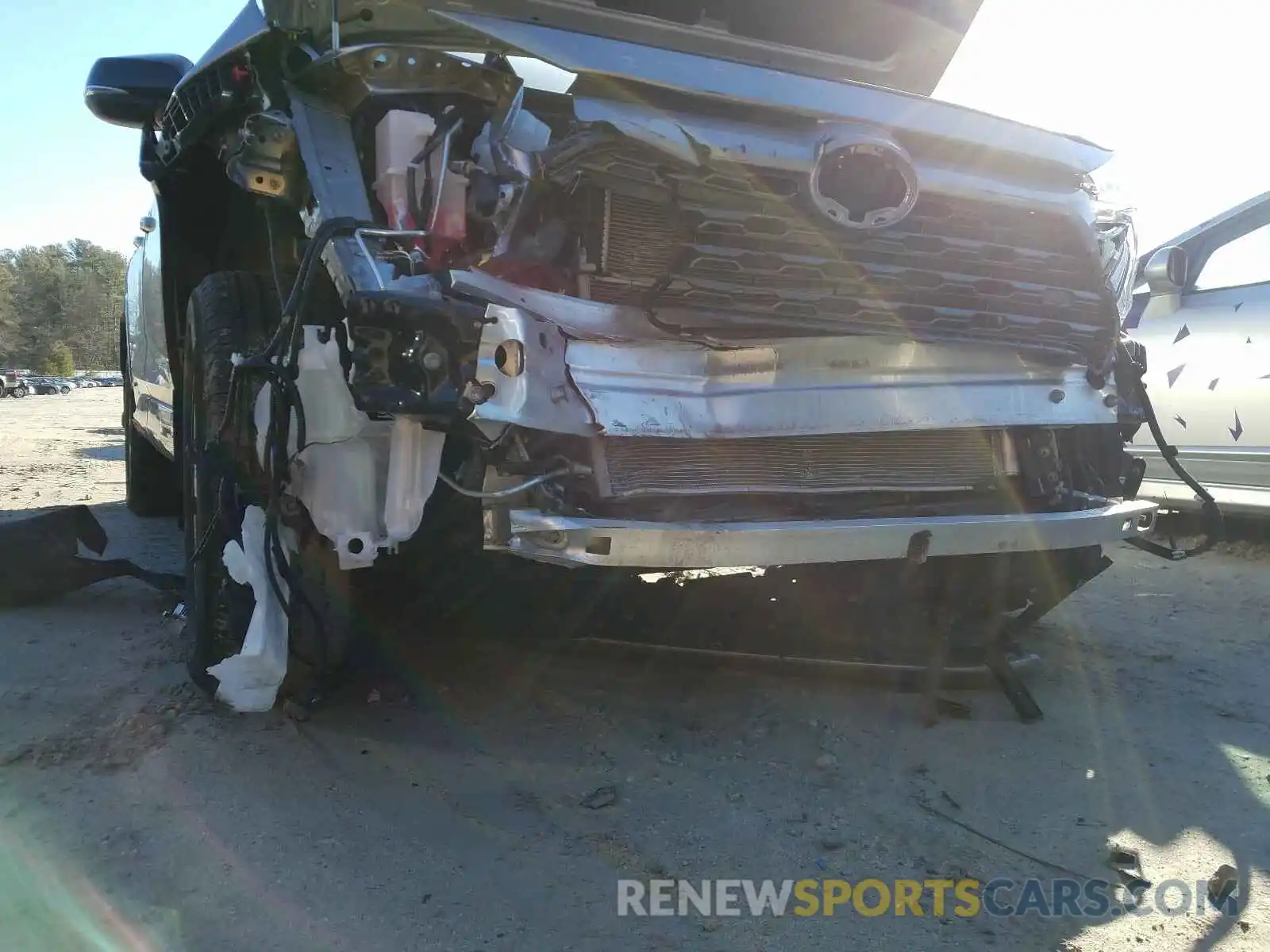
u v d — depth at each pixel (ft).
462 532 8.63
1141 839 7.35
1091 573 10.80
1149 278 16.94
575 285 7.89
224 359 8.71
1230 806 7.88
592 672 10.63
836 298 8.54
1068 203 9.58
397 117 7.66
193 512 9.60
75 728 8.44
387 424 7.56
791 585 11.34
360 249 7.21
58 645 10.61
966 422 9.12
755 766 8.49
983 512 8.98
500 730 9.02
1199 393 16.30
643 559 7.22
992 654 10.14
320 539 7.99
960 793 8.07
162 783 7.55
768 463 8.62
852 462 9.05
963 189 8.95
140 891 6.15
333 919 5.97
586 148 7.62
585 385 7.60
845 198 8.36
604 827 7.30
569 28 9.61
